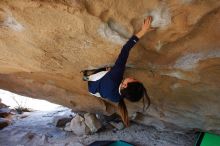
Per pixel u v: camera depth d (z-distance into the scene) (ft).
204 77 11.65
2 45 9.89
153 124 18.65
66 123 20.51
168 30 8.52
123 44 8.97
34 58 10.77
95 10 7.51
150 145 17.99
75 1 7.11
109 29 8.23
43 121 21.42
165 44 9.41
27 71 13.02
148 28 8.30
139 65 11.28
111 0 7.27
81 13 7.45
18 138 18.81
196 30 8.66
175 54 10.05
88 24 7.96
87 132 19.13
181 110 15.16
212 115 14.66
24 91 16.80
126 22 8.01
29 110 23.89
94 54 9.98
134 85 8.98
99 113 18.85
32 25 8.13
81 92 16.40
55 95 16.72
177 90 13.35
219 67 10.68
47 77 14.85
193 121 15.99
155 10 7.68
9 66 12.34
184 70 11.39
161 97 14.38
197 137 17.70
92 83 9.82
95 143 17.26
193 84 12.46
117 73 8.83
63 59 10.69
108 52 9.65
